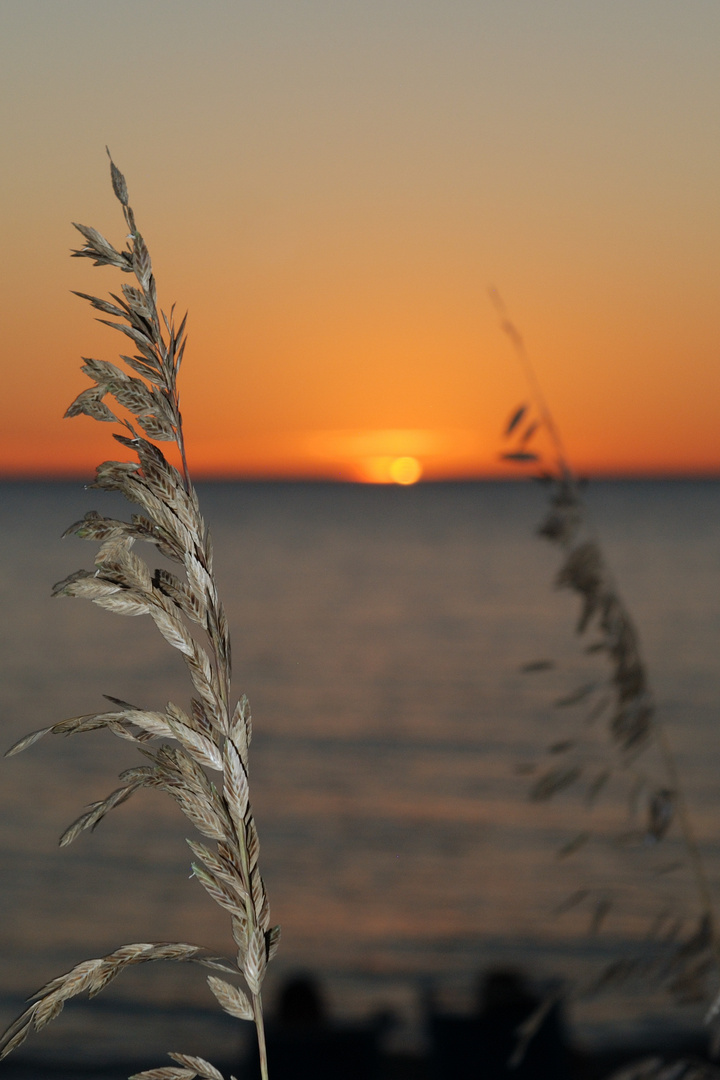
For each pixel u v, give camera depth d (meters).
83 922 13.27
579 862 14.93
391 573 78.19
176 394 0.79
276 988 10.88
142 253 0.80
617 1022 8.31
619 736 0.98
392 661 39.16
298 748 24.94
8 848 16.42
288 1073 8.95
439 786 21.03
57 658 39.12
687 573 69.06
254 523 157.62
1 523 145.00
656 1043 7.91
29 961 12.02
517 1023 9.48
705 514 162.38
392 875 15.58
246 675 36.00
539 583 70.56
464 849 16.67
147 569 0.75
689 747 21.77
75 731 0.73
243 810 0.74
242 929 0.72
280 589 66.38
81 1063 9.04
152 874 15.08
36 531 127.00
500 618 52.09
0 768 21.83
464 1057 8.93
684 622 45.12
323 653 41.03
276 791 20.92
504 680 34.34
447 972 11.50
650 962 0.90
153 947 0.73
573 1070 7.63
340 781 21.69
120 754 23.00
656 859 14.27
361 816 19.05
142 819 17.83
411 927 13.27
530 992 10.48
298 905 14.32
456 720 28.11
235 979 10.98
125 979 10.91
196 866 0.72
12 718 27.94
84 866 15.47
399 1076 8.76
